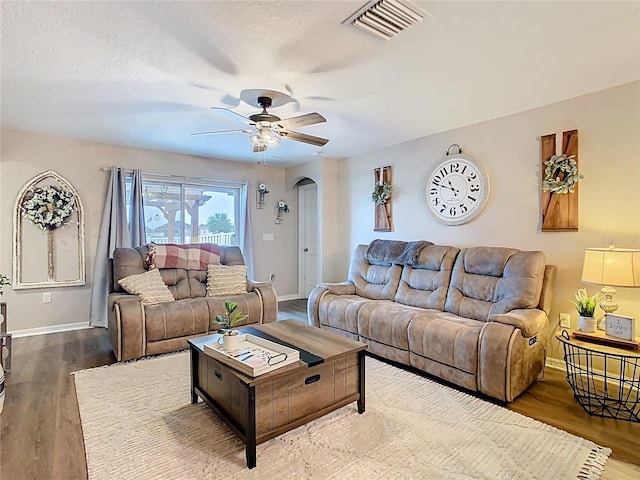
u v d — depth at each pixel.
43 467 1.84
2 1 1.75
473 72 2.59
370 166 5.09
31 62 2.40
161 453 1.96
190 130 4.01
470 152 3.87
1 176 4.01
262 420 1.93
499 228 3.63
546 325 3.00
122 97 3.03
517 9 1.85
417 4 1.81
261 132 3.00
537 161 3.33
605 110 2.92
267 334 2.66
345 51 2.28
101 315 4.46
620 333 2.45
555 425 2.26
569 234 3.13
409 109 3.36
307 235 6.42
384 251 4.34
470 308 3.33
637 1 1.79
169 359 3.38
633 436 2.13
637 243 2.79
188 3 1.79
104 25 1.98
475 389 2.68
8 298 4.07
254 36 2.10
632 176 2.80
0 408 2.34
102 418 2.33
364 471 1.82
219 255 4.54
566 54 2.34
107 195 4.55
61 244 4.34
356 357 2.41
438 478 1.77
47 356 3.46
